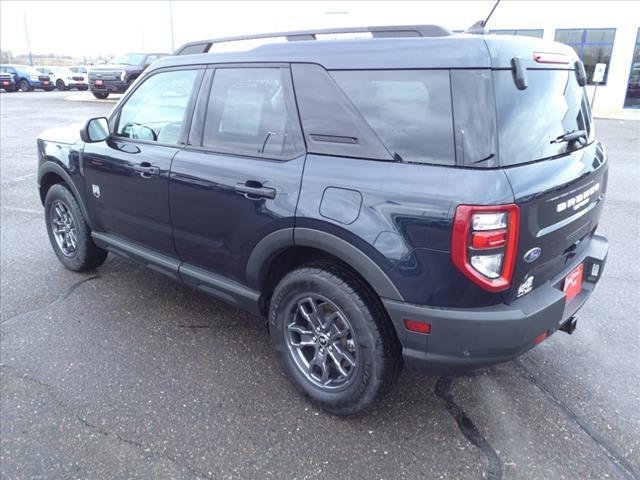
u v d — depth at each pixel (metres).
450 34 2.26
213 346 3.29
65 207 4.21
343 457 2.39
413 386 2.89
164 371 3.02
